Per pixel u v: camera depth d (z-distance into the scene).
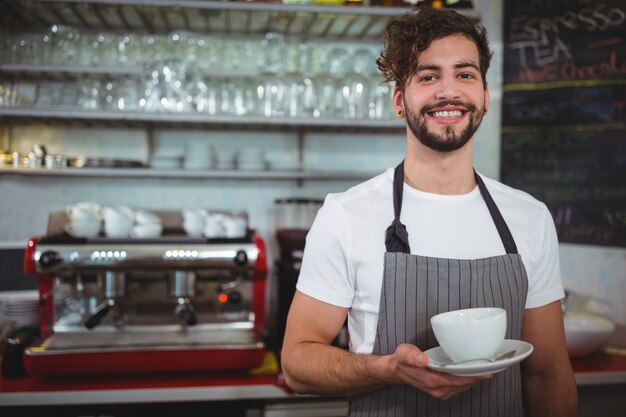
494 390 1.26
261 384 2.04
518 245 1.29
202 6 2.34
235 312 2.25
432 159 1.29
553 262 1.34
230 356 2.07
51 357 1.98
